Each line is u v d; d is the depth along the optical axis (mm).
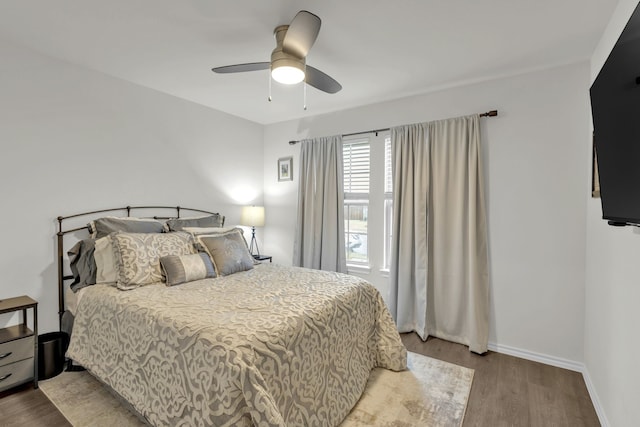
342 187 3695
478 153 2840
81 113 2664
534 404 2059
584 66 2488
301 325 1691
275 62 1946
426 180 3105
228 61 2553
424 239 3105
